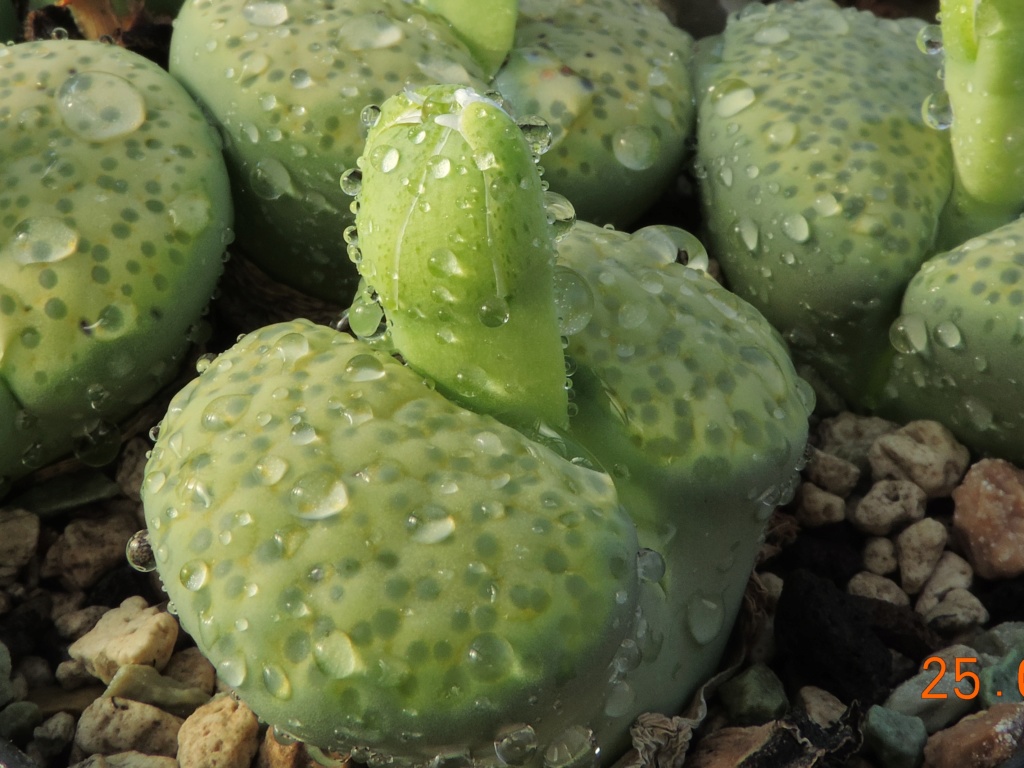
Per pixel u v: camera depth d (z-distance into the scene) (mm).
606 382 80
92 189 88
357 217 76
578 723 75
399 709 68
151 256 88
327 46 95
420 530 70
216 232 92
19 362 85
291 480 72
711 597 84
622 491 80
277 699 69
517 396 76
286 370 77
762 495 82
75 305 86
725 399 81
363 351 78
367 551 70
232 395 77
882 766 83
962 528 95
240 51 95
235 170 97
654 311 83
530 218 73
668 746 80
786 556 97
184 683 88
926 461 97
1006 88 93
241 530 71
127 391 92
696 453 79
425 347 76
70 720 86
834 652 87
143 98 93
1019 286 89
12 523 94
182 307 90
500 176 72
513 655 68
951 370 94
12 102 90
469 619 68
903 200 97
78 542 95
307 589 69
